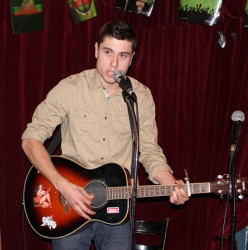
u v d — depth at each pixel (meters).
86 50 3.20
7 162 3.16
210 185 2.39
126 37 2.35
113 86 2.53
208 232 3.49
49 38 3.14
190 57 3.38
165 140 3.44
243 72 3.39
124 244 2.54
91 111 2.54
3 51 3.07
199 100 3.42
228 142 3.44
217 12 3.17
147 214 3.50
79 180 2.55
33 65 3.13
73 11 3.12
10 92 3.12
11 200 3.20
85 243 2.60
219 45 3.37
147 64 3.34
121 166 2.54
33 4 3.04
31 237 3.29
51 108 2.54
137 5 3.16
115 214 2.52
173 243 3.53
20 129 3.16
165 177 2.51
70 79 2.59
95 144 2.55
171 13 3.29
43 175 2.58
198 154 3.46
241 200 3.39
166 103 3.40
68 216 2.56
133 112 2.14
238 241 3.62
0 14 3.03
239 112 2.19
